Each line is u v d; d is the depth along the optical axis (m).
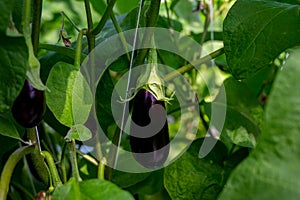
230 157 1.81
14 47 1.28
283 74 1.14
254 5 1.58
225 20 1.58
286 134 1.12
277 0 1.94
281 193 1.09
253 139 1.76
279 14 1.57
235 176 1.12
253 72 1.55
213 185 1.74
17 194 1.89
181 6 2.49
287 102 1.13
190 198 1.73
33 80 1.31
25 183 1.90
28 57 1.28
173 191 1.73
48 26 2.36
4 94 1.29
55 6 2.35
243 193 1.11
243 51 1.56
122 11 2.16
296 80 1.13
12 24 1.30
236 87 1.83
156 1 1.58
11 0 1.26
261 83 2.23
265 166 1.11
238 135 1.76
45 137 1.92
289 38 1.55
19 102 1.34
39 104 1.35
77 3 2.35
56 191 1.33
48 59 1.78
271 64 2.16
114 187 1.30
